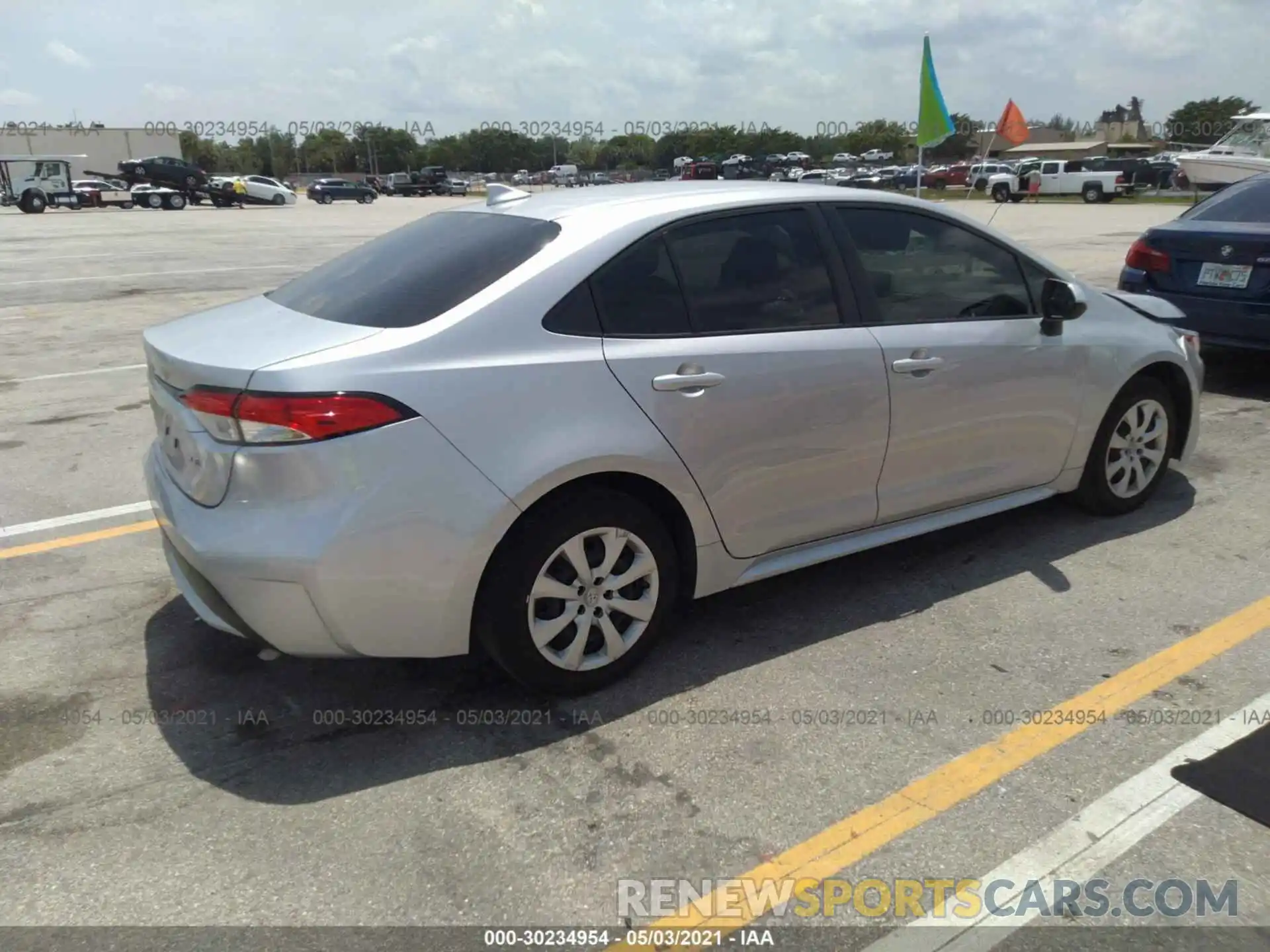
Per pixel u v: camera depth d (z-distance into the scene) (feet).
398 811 8.99
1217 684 10.94
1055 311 13.43
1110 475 15.44
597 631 10.82
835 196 12.34
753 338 11.19
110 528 15.98
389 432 9.09
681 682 11.13
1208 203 23.70
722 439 10.94
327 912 7.80
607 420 10.11
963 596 13.20
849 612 12.80
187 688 11.14
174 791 9.30
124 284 47.42
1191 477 17.79
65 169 124.98
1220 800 8.98
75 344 32.14
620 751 9.87
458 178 228.22
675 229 11.06
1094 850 8.39
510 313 9.92
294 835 8.68
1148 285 23.26
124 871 8.24
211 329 10.74
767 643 12.00
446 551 9.45
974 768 9.52
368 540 9.08
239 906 7.86
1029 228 76.54
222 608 9.69
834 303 11.93
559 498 10.08
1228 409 22.25
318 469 8.95
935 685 11.00
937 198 135.33
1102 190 129.29
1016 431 13.73
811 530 12.11
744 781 9.38
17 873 8.23
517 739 10.10
